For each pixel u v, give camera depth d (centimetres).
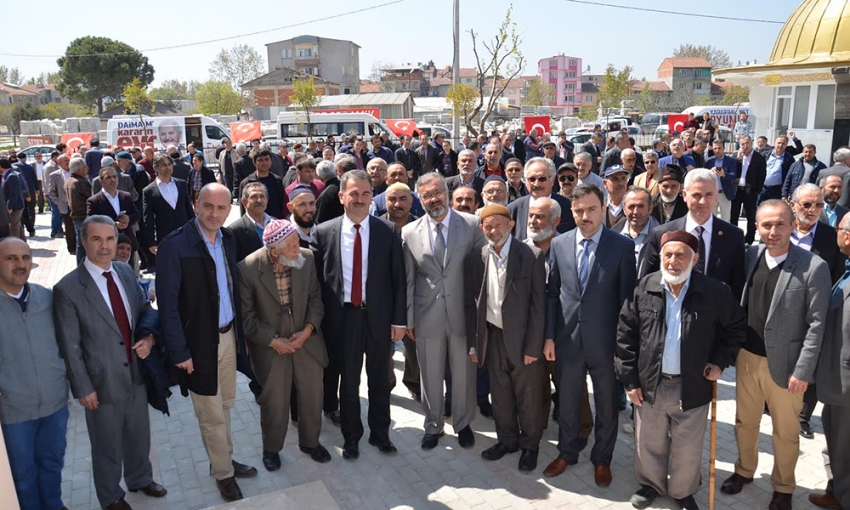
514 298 426
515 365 434
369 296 450
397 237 463
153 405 393
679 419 383
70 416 543
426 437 481
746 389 399
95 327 366
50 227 1580
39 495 374
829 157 1523
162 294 386
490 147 802
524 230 552
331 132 2736
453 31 2406
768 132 1769
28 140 3394
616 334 411
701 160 1053
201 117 2595
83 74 6131
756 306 384
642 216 486
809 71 1495
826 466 432
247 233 516
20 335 347
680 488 388
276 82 5731
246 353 426
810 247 468
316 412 455
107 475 383
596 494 416
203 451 482
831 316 364
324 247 458
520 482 431
